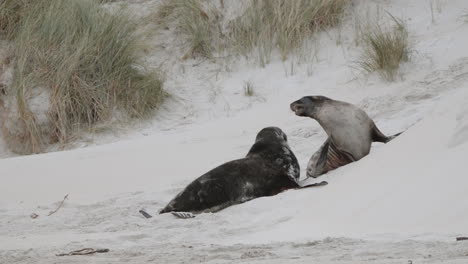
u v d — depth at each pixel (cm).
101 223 3547
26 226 3591
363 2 6388
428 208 2797
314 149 4484
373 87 5303
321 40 6231
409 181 3050
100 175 4525
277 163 3884
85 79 5975
